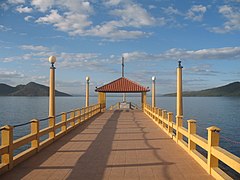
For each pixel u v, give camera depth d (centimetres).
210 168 710
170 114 1370
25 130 3106
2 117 4619
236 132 2922
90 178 686
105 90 3306
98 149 1036
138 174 719
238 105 8862
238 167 553
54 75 1276
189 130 934
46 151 998
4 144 745
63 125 1408
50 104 1257
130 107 3875
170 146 1091
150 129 1619
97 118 2348
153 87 2331
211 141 708
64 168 774
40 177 693
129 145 1116
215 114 5275
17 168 772
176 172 735
